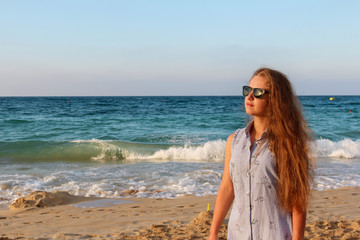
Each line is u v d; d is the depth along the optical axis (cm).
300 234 183
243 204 188
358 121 2995
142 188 865
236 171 190
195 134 2183
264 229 184
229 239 193
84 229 534
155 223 553
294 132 186
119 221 575
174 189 858
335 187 863
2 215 645
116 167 1170
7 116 3528
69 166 1215
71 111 4447
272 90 188
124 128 2528
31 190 855
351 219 560
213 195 793
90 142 1617
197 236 480
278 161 183
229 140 203
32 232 521
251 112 194
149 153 1475
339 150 1432
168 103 7612
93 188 869
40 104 6931
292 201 183
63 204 720
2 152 1458
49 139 2031
